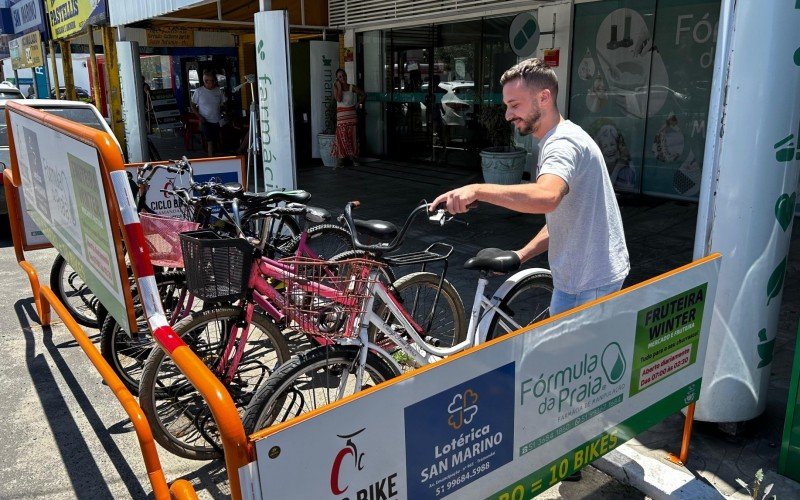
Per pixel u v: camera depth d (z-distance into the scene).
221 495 2.77
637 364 2.35
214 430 2.99
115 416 3.46
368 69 12.43
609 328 2.19
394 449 1.72
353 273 2.67
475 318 3.10
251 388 3.43
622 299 2.19
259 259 2.91
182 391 3.04
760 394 2.86
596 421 2.27
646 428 2.50
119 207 2.31
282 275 2.89
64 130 2.74
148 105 18.06
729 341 2.74
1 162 6.99
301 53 12.72
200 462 3.02
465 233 6.80
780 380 3.42
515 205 2.11
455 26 10.53
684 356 2.55
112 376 2.55
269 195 3.94
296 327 2.91
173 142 16.80
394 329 3.18
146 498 2.79
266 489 1.52
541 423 2.07
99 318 3.70
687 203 7.86
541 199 2.12
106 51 10.74
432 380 1.73
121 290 2.53
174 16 9.98
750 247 2.62
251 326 3.04
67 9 12.05
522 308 3.39
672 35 7.69
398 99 12.03
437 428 1.79
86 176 2.65
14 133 4.29
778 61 2.44
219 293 2.64
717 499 2.51
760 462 2.75
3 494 2.82
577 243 2.43
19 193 4.81
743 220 2.60
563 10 8.59
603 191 2.40
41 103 6.65
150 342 3.62
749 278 2.66
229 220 3.42
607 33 8.30
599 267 2.44
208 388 1.69
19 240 4.86
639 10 7.91
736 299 2.69
